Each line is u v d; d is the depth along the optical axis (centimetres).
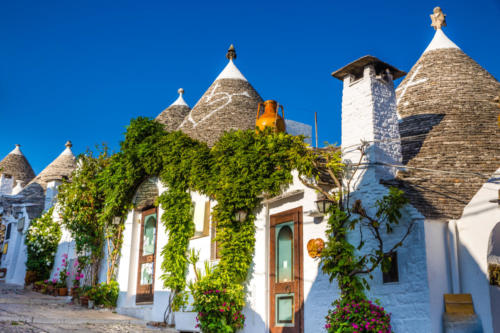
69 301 1728
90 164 1869
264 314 1106
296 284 1057
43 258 2264
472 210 892
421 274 848
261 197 1162
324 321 976
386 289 897
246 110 1692
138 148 1573
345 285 916
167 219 1395
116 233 1659
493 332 827
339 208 984
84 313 1434
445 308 847
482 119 1190
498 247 874
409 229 879
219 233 1193
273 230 1152
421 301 839
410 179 1002
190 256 1327
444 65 1418
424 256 851
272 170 1150
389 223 916
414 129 1213
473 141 1109
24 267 2483
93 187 1805
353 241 976
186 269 1359
